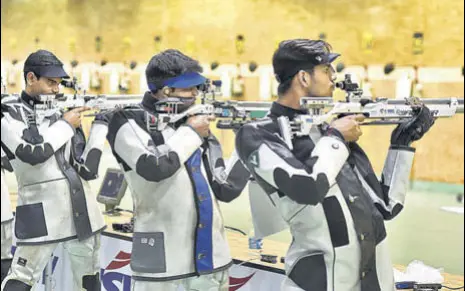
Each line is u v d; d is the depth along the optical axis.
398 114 4.22
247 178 5.10
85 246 6.54
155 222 4.91
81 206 6.42
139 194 4.95
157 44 23.66
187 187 4.91
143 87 23.56
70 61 26.34
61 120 6.18
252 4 21.09
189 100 4.98
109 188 8.43
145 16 23.95
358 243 4.04
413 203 16.81
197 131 4.85
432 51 18.30
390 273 4.28
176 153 4.72
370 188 4.36
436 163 18.94
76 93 6.59
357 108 4.09
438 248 11.73
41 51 6.41
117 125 4.86
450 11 17.86
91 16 25.56
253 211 4.71
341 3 19.45
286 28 20.48
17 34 28.33
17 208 6.38
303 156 4.06
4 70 28.44
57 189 6.29
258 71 21.00
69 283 7.32
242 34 21.34
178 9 23.03
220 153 5.21
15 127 6.08
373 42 19.11
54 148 6.07
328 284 4.01
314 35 20.02
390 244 12.10
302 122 3.99
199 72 4.97
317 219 4.01
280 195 4.09
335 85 4.22
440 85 18.17
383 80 18.97
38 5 27.39
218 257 4.99
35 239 6.24
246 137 4.08
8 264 8.18
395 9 18.64
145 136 4.81
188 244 4.91
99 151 6.47
